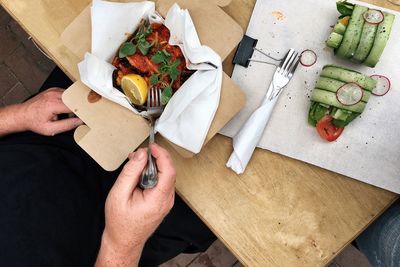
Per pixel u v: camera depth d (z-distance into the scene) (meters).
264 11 0.95
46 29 0.95
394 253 0.93
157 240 1.14
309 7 0.94
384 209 0.92
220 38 0.87
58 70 1.21
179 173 0.94
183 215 1.15
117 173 1.10
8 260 0.87
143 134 0.87
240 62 0.95
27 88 1.64
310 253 0.92
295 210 0.93
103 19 0.85
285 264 0.91
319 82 0.91
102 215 1.04
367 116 0.93
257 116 0.91
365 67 0.93
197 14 0.87
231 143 0.94
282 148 0.94
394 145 0.93
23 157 0.99
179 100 0.83
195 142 0.85
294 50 0.94
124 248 0.83
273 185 0.93
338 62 0.94
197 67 0.85
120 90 0.89
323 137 0.93
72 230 0.96
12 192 0.94
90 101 0.87
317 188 0.93
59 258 0.91
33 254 0.89
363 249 1.06
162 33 0.90
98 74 0.84
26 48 1.62
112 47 0.89
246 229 0.92
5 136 1.12
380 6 0.93
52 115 1.04
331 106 0.90
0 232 0.89
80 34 0.88
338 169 0.93
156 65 0.88
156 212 0.78
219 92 0.85
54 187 0.98
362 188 0.93
